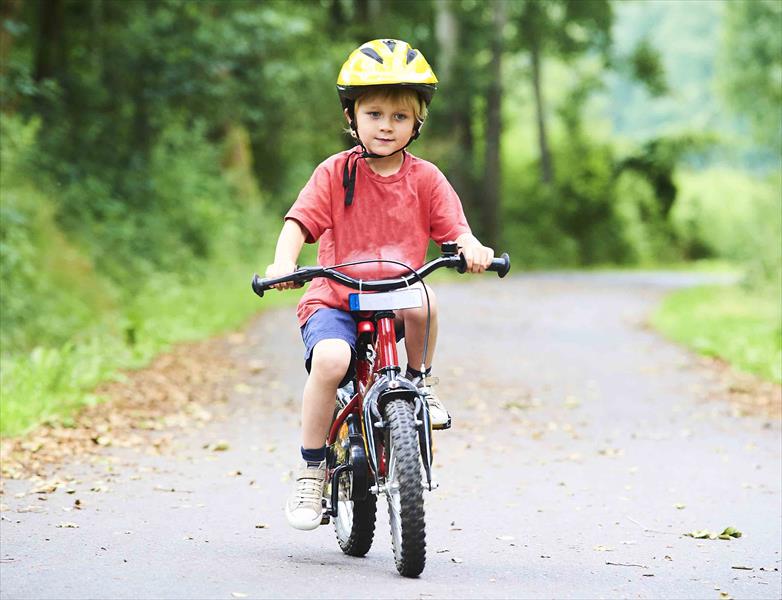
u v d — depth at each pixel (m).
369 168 5.68
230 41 25.14
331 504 5.80
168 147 28.53
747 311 22.27
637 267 58.91
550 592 5.52
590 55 67.50
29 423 9.69
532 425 10.90
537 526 7.00
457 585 5.59
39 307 16.02
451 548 6.44
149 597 5.26
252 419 10.96
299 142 35.22
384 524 7.04
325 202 5.66
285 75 28.59
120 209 23.06
